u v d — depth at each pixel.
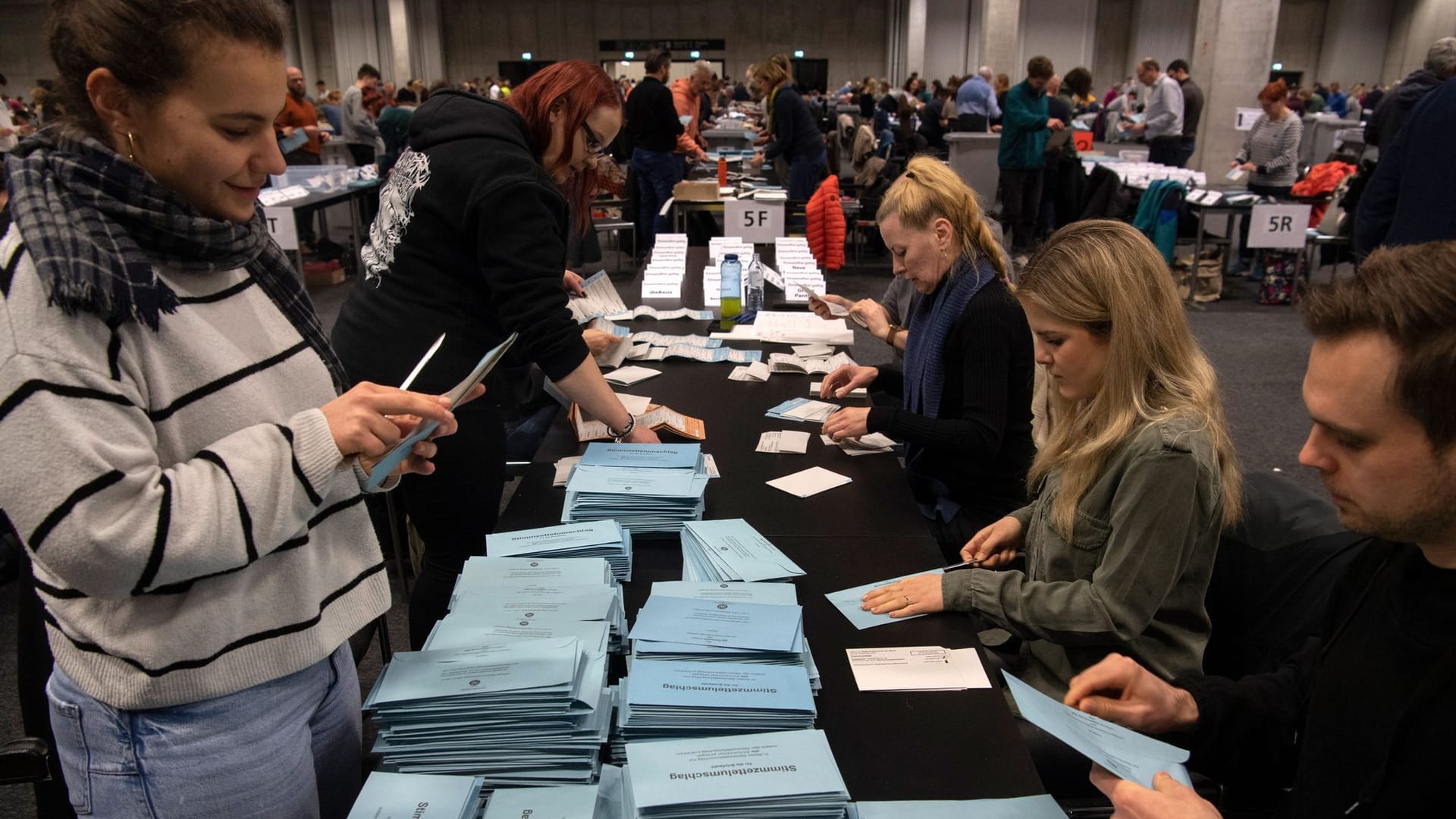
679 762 0.98
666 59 6.60
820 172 7.06
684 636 1.19
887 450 2.03
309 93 21.72
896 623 1.34
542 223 1.72
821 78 22.77
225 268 0.90
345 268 7.30
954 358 2.03
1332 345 0.77
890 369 2.42
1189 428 1.26
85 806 0.95
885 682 1.20
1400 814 0.82
